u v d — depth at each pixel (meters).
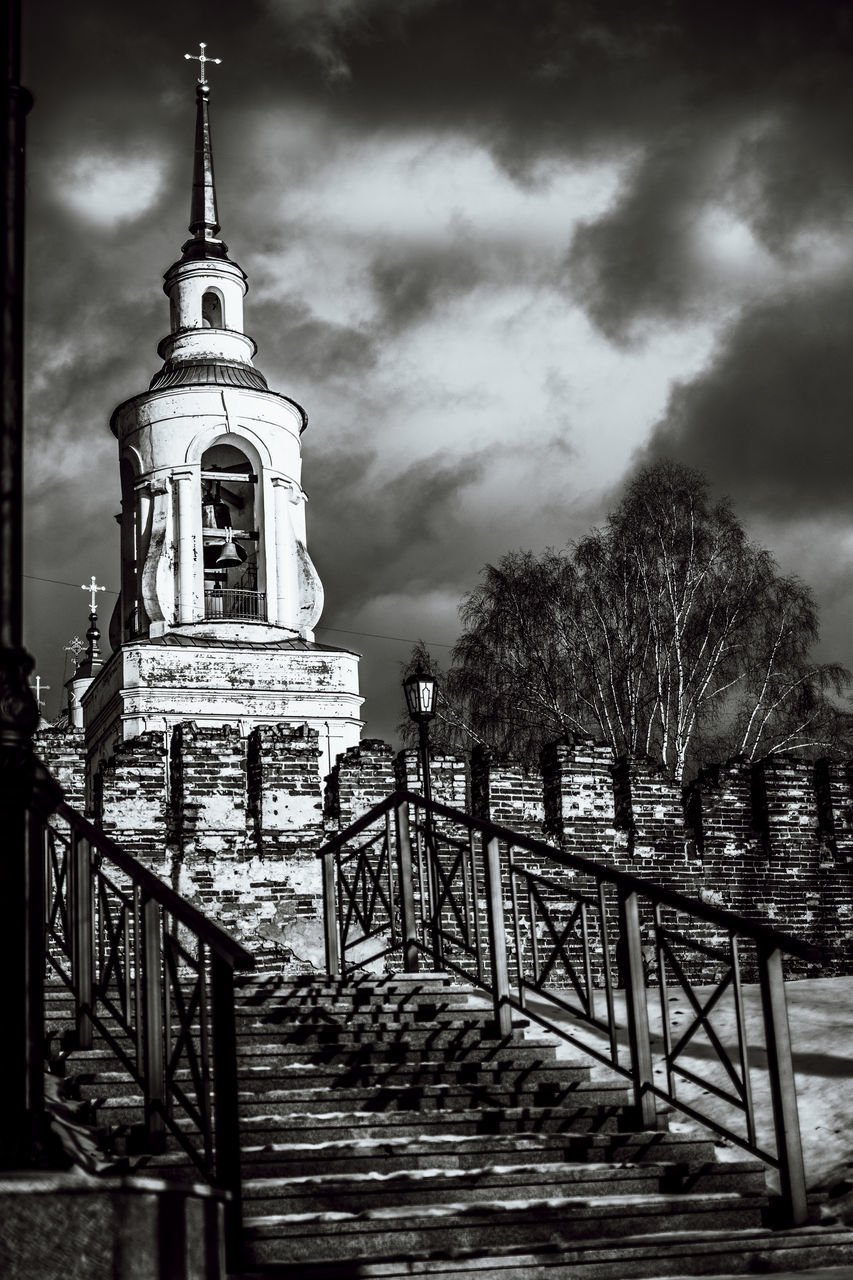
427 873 12.56
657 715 36.69
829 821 16.92
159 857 14.45
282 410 38.06
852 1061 9.83
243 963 6.89
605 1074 9.95
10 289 6.26
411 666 38.00
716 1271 7.28
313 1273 6.59
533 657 37.47
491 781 15.73
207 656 35.62
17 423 6.21
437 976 11.06
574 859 9.48
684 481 37.91
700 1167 8.25
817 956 8.00
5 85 6.38
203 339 38.88
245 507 38.31
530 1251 7.08
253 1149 7.74
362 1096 8.69
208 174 40.97
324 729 36.12
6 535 6.15
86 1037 8.72
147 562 36.44
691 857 16.30
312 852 14.88
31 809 6.32
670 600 36.47
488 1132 8.61
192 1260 5.87
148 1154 7.43
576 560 37.84
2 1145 5.70
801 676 37.38
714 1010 11.34
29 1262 4.85
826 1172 8.45
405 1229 7.19
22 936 5.94
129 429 37.94
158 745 14.72
